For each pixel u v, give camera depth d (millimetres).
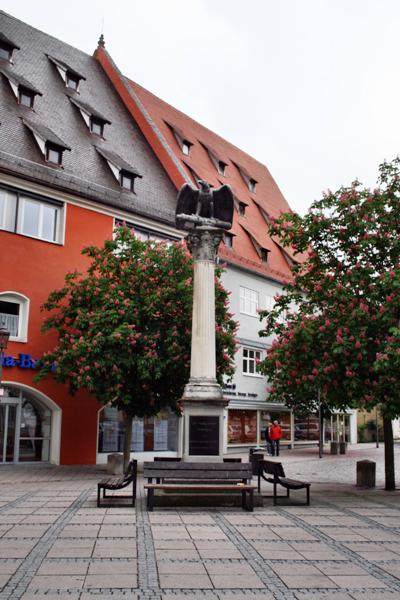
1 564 7234
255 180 44062
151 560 7543
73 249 24141
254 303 35406
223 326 21234
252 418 34281
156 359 19094
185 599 6031
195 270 14000
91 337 19484
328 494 14797
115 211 25781
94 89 32438
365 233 15188
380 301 14781
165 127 37125
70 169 25000
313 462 26531
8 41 27031
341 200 15625
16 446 22438
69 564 7270
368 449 38000
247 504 12062
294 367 15109
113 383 19531
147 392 20266
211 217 14211
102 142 28844
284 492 15188
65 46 33031
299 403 30234
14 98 25375
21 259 22531
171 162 31797
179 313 20016
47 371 20656
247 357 34188
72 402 23594
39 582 6484
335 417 43625
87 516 10781
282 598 6121
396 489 15969
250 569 7223
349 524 10391
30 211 23156
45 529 9484
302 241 16391
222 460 13039
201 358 13539
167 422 27844
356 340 13883
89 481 17516
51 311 23125
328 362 14445
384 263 15836
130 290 20094
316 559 7789
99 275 24250
